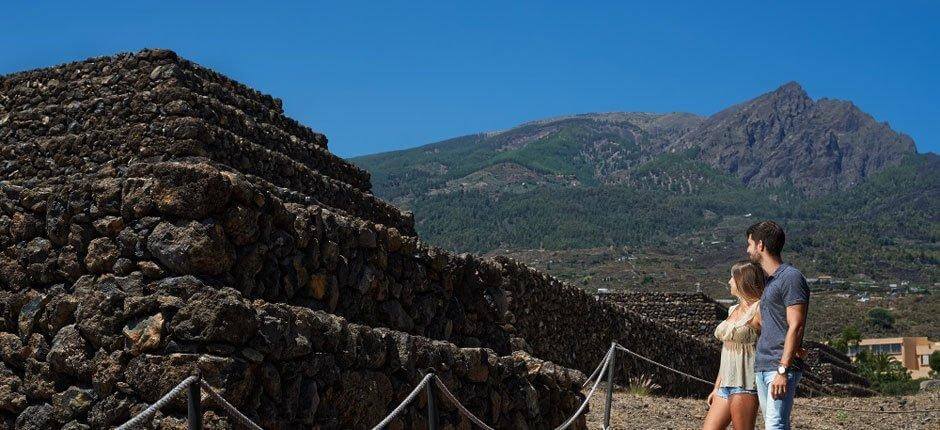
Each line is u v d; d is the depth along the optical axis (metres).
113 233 7.95
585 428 12.38
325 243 9.62
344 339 8.43
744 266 9.92
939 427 17.98
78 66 15.86
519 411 10.95
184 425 6.99
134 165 8.08
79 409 7.45
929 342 124.50
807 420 18.38
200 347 7.21
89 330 7.52
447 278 11.90
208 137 14.17
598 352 24.14
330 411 8.15
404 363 9.12
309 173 15.73
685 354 31.59
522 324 19.39
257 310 7.57
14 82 16.17
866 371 64.38
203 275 7.74
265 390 7.48
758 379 9.41
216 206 7.92
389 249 10.94
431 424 8.57
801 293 9.23
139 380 7.20
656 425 16.22
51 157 14.99
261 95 17.89
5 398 7.84
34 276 8.30
